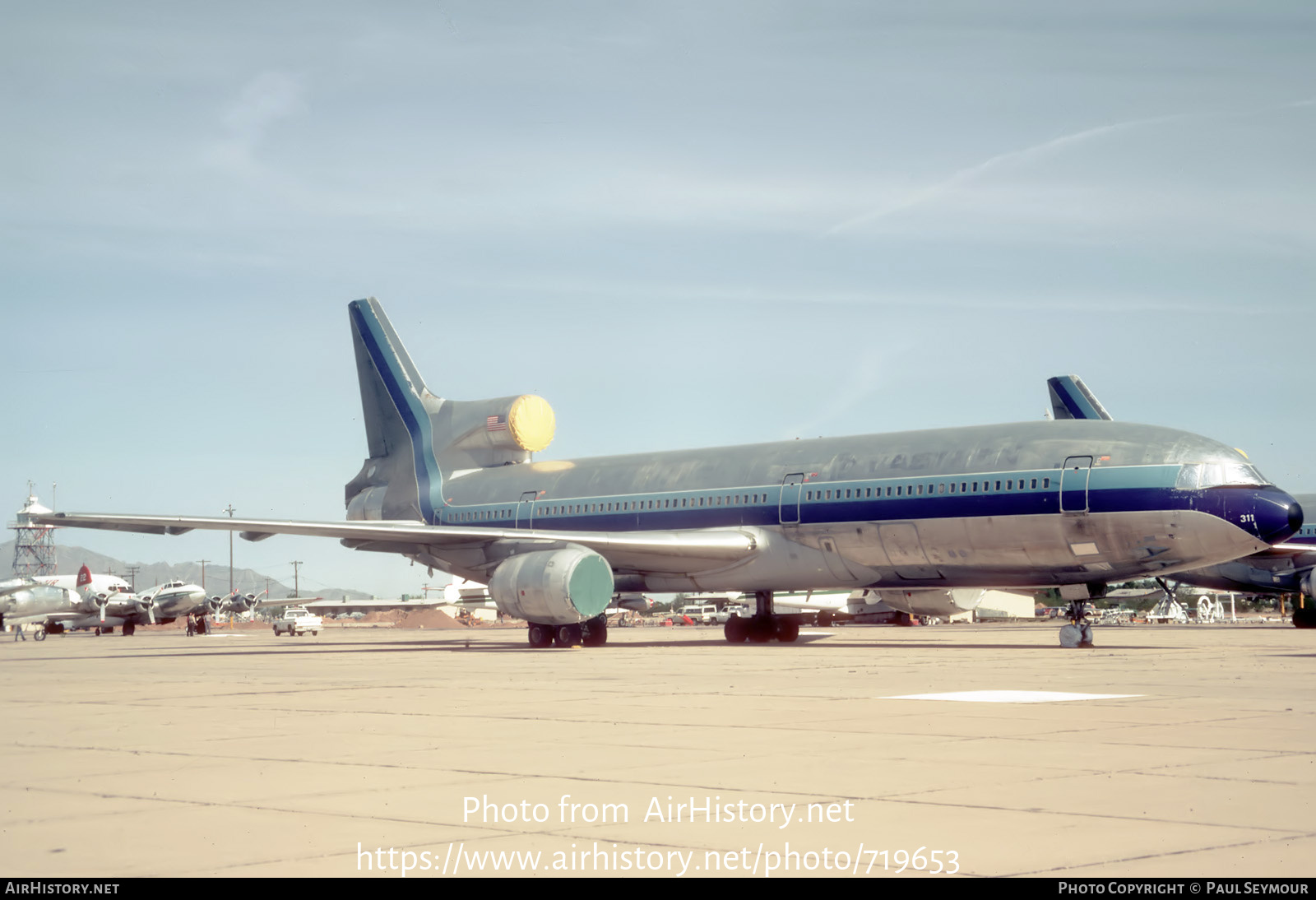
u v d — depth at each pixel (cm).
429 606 12262
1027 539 3053
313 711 1595
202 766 1080
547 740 1245
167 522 3347
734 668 2434
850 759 1080
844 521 3366
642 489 3875
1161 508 2861
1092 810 827
